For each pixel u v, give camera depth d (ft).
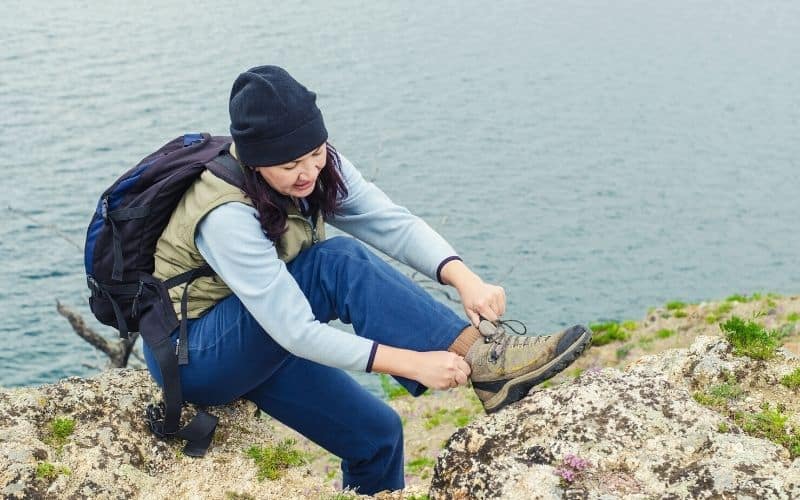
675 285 255.91
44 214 276.82
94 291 14.07
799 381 13.29
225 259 12.67
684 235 301.02
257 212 12.80
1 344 181.27
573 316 225.15
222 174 12.78
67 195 300.40
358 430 15.55
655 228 306.35
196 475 14.52
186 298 13.73
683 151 419.13
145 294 13.75
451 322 13.24
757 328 14.25
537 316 223.51
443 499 12.40
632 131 458.09
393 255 14.71
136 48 613.93
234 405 16.14
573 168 382.01
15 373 169.48
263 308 12.67
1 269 225.76
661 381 12.82
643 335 52.37
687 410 12.21
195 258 13.34
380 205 14.51
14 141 376.27
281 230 12.86
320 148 12.72
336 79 549.54
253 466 14.89
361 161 370.53
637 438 11.87
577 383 12.99
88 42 628.28
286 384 14.94
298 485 14.58
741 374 13.64
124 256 13.52
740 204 339.98
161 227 13.41
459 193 328.90
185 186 13.05
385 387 54.60
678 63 633.20
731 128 464.65
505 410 12.96
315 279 13.44
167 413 14.37
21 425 14.35
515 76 586.45
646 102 525.34
